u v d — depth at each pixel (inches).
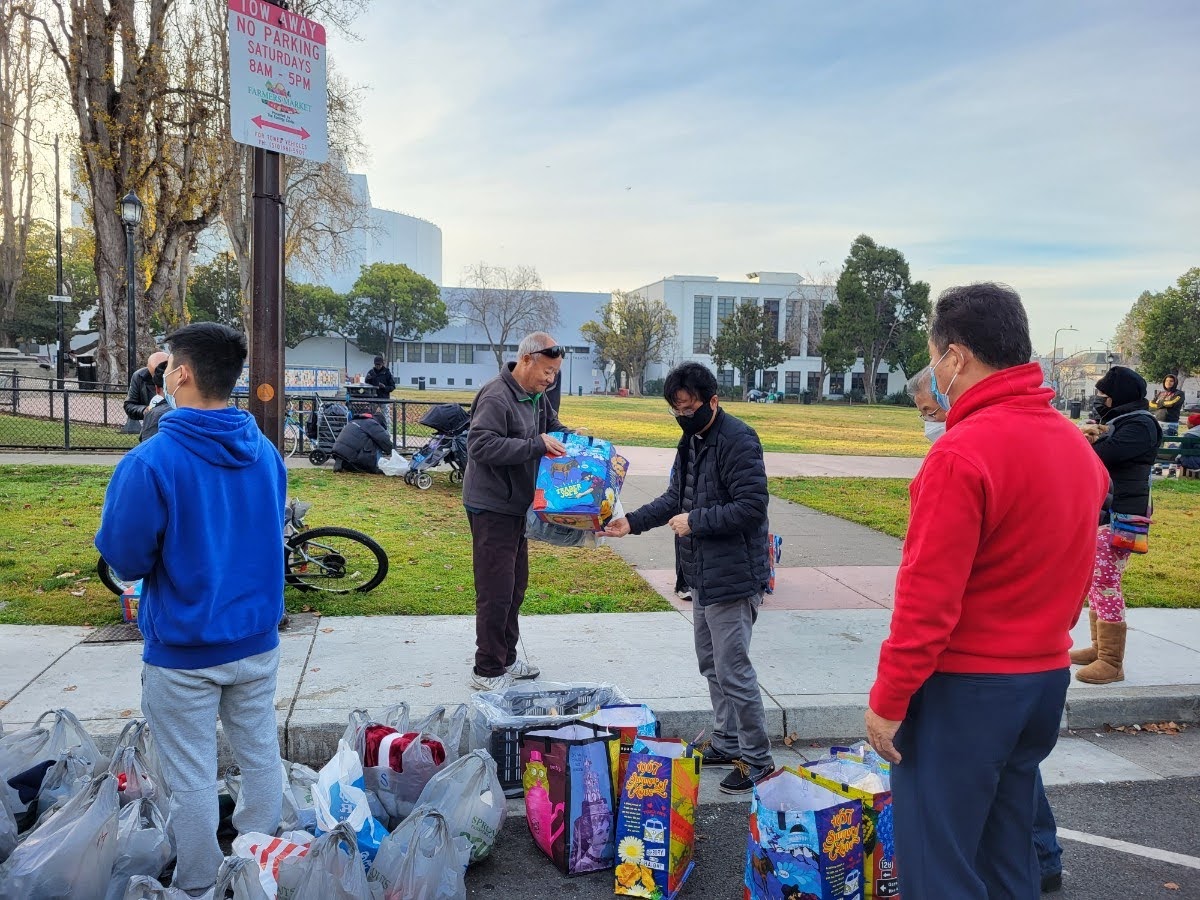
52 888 100.4
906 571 85.5
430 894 109.3
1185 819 150.8
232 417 107.1
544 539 168.4
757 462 142.6
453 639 218.5
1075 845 140.8
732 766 164.4
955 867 86.7
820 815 110.3
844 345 3097.9
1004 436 84.0
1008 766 89.7
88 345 2568.9
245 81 197.6
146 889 97.0
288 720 165.5
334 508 406.0
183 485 100.7
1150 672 211.2
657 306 3304.6
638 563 325.4
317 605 246.4
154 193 1016.2
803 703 183.8
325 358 3353.8
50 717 163.3
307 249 1494.8
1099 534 202.7
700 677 197.2
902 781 90.8
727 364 3575.3
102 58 922.7
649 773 123.6
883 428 1400.1
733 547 145.6
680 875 125.0
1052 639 86.1
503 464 173.0
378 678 189.5
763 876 113.9
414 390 2888.8
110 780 109.1
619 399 2573.8
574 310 3873.0
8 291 1733.5
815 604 270.2
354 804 120.5
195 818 107.3
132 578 102.3
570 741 130.5
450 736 143.9
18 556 288.5
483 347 3644.2
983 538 84.4
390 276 3144.7
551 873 130.5
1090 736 188.2
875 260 3088.1
